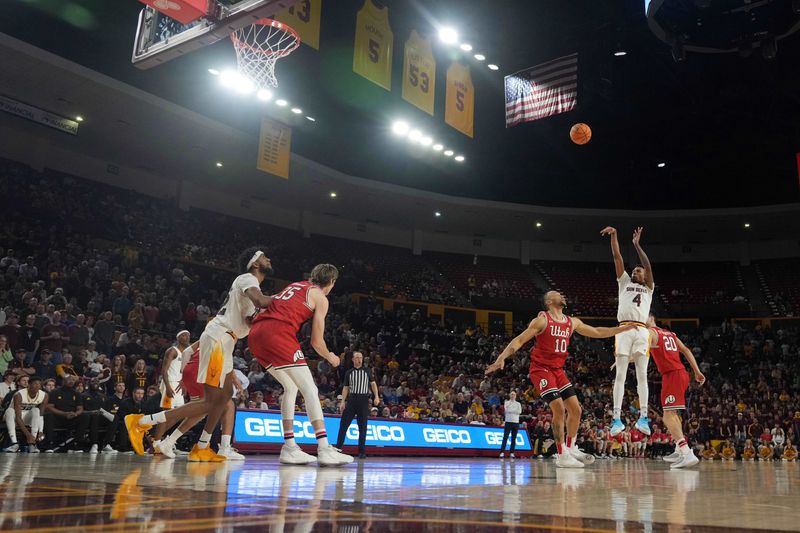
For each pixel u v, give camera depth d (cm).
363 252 3359
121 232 2388
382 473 443
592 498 263
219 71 1966
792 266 3428
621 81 2175
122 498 221
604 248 3694
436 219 3378
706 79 2098
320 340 533
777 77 2022
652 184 3070
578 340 3105
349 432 1087
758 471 668
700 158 2752
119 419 948
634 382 2633
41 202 2212
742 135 2467
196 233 2722
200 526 158
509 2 1798
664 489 331
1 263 1698
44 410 958
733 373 2808
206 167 2702
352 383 879
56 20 1753
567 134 2562
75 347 1369
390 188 2953
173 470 411
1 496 222
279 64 2017
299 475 384
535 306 3350
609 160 2817
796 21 1465
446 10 1820
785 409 2345
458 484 339
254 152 2517
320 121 2409
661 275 3600
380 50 1586
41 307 1395
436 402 1788
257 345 533
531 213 3234
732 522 187
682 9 1449
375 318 2622
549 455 1664
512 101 1866
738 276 3494
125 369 1246
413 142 2600
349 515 189
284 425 550
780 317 3145
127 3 1653
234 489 269
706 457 2131
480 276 3519
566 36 1934
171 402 796
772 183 2991
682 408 743
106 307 1794
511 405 1351
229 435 695
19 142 2356
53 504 199
